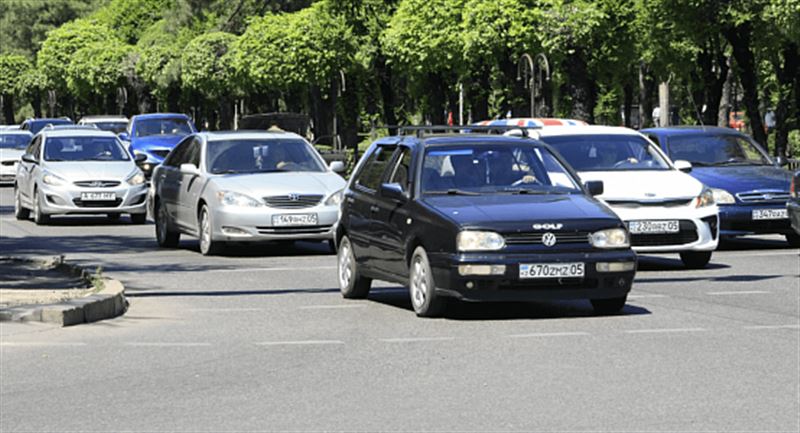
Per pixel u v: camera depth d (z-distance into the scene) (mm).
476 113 115250
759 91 112188
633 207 37531
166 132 87875
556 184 29531
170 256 43938
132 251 46094
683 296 31125
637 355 22547
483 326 26328
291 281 35781
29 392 19766
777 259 40469
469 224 26812
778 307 28891
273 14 150000
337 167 45938
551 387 19734
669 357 22312
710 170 45062
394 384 20125
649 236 37406
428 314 27750
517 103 102625
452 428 16969
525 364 21766
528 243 26812
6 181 97625
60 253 45406
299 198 43312
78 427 17312
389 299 31391
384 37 116688
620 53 90562
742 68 83875
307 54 128750
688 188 38125
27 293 29844
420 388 19766
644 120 129125
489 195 28609
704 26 80688
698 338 24391
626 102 132000
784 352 22734
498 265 26500
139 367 21906
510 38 95312
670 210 37469
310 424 17312
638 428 16859
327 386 20031
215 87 165750
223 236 43125
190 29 175000
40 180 58656
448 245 26906
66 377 21000
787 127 89688
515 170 29547
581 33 88875
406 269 28500
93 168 59125
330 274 37688
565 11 89375
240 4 165375
